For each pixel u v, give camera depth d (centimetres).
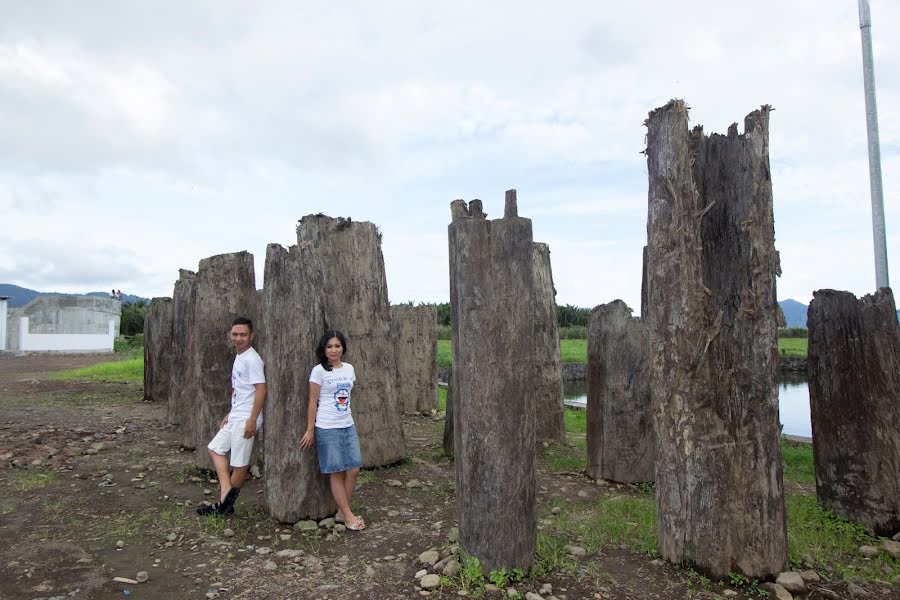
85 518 501
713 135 405
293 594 368
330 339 478
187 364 758
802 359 2216
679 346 400
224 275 637
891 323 482
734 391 390
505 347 373
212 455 518
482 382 374
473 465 378
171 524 487
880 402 480
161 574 397
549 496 585
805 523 491
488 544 376
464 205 521
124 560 418
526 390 382
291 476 486
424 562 407
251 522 493
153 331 1171
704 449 392
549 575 389
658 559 416
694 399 395
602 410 644
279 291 491
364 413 685
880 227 951
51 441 781
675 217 402
